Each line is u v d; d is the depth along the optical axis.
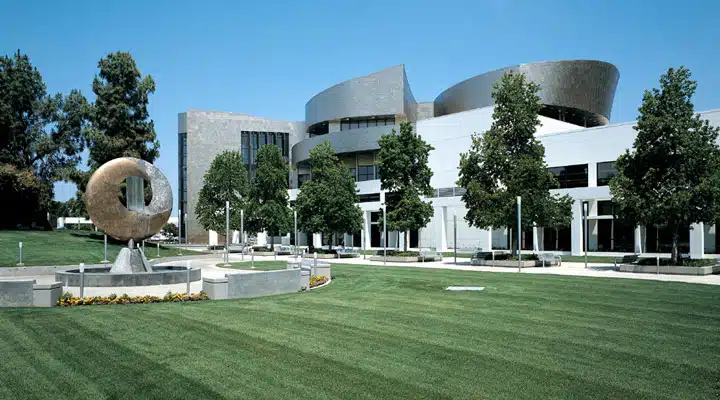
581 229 44.31
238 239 82.56
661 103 27.09
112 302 16.12
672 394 7.45
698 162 26.17
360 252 54.72
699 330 11.83
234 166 60.38
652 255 41.19
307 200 46.34
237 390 7.73
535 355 9.62
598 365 8.94
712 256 38.41
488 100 61.53
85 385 8.00
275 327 12.28
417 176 41.00
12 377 8.42
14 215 50.91
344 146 67.12
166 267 27.80
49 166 52.50
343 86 70.44
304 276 20.11
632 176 27.92
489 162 33.59
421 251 41.41
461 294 18.34
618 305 15.57
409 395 7.48
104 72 49.28
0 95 49.06
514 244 46.69
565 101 56.94
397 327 12.26
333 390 7.71
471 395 7.45
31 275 28.70
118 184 23.12
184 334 11.53
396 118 70.31
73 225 115.81
